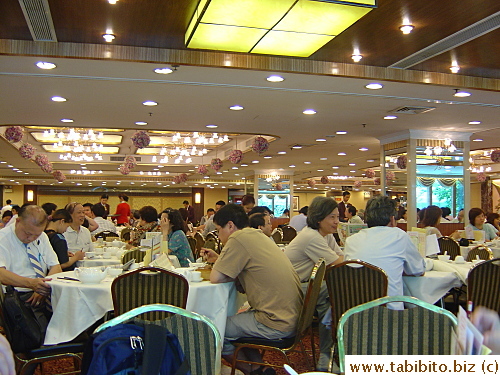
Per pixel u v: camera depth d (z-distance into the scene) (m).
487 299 3.84
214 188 31.62
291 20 4.05
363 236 3.85
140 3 4.24
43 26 4.72
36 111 7.96
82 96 6.89
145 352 1.61
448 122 8.90
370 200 4.01
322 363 4.15
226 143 14.38
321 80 6.03
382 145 10.82
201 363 2.08
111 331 1.71
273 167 18.61
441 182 9.91
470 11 4.38
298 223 8.66
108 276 3.96
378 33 4.89
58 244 4.63
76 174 22.42
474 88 6.44
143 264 4.29
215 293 3.50
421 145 9.85
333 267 3.62
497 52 5.50
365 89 6.48
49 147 15.71
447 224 9.73
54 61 5.36
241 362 3.43
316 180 27.00
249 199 8.41
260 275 3.41
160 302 3.27
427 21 4.60
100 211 10.16
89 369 1.60
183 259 5.17
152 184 27.83
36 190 29.08
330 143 11.81
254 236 3.54
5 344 1.47
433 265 4.63
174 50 5.37
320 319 4.11
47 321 3.60
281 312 3.34
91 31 4.88
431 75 6.23
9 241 3.86
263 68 5.55
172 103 7.31
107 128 9.54
